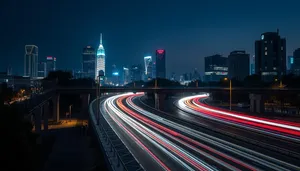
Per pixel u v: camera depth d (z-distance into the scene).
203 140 52.88
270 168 35.84
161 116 91.81
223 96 170.50
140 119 84.44
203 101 169.50
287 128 66.00
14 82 88.75
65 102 150.00
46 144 71.56
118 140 52.22
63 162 56.31
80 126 98.94
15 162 32.62
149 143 50.50
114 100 160.12
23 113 50.31
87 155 60.72
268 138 56.25
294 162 38.12
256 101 128.38
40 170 51.75
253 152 43.75
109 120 81.19
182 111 114.75
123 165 32.97
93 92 127.31
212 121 81.38
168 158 40.69
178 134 59.31
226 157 40.97
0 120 33.22
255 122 76.31
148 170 35.28
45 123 90.94
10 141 32.91
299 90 126.81
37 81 89.69
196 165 37.34
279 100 147.25
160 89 136.12
